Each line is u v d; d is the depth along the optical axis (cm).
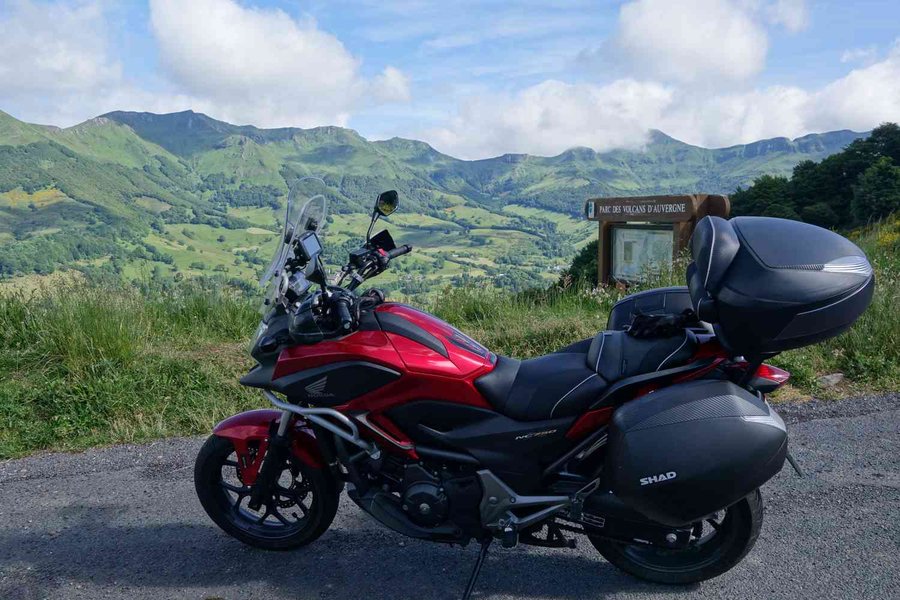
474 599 299
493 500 287
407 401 291
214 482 346
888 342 602
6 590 309
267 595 305
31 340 632
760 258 262
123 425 509
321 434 313
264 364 314
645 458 263
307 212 308
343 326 291
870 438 450
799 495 379
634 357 285
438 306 792
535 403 285
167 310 754
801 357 589
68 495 405
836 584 299
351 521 372
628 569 312
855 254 267
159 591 308
